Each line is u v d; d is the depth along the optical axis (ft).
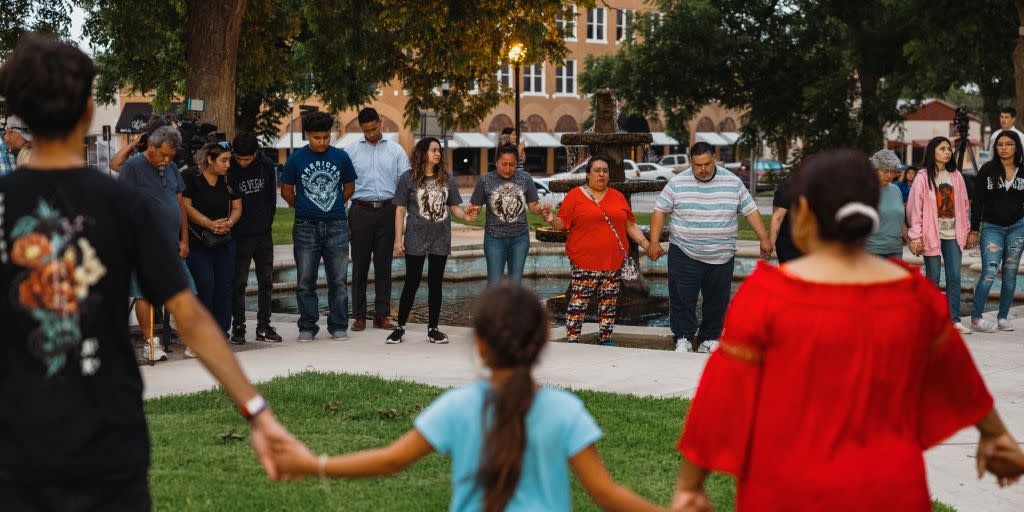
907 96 131.23
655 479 18.08
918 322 9.20
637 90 123.54
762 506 9.21
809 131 117.50
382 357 30.91
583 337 36.27
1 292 8.93
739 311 9.39
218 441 20.36
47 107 9.07
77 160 9.42
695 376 27.37
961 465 19.51
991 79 111.45
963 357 9.66
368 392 24.70
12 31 67.46
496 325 8.84
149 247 9.38
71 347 8.91
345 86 82.33
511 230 34.96
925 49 89.51
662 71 121.70
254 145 33.14
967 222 35.58
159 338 33.32
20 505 8.80
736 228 32.63
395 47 76.54
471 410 9.03
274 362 30.04
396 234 33.58
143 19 63.82
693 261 32.45
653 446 20.04
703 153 31.91
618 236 34.37
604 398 24.11
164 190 27.86
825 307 9.07
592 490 9.16
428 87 82.58
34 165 9.30
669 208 32.65
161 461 18.93
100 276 9.08
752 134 131.44
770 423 9.18
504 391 8.77
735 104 126.11
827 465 8.96
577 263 34.60
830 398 9.04
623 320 42.63
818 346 9.04
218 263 31.35
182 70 90.17
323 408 23.08
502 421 8.75
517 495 8.89
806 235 9.59
